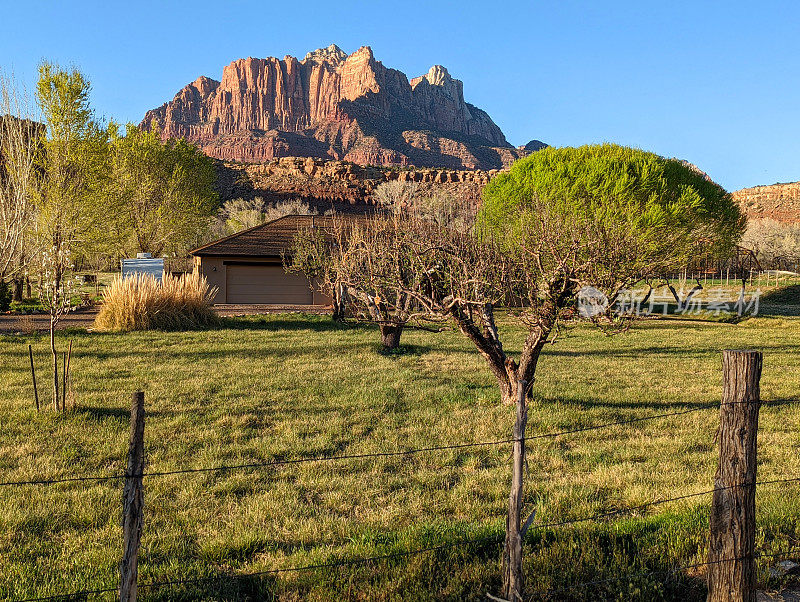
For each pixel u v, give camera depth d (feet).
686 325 84.79
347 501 19.52
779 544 15.02
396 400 34.40
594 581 13.07
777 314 98.78
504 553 12.03
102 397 33.42
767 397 35.55
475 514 18.08
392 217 48.16
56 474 21.33
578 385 39.24
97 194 119.55
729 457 11.58
